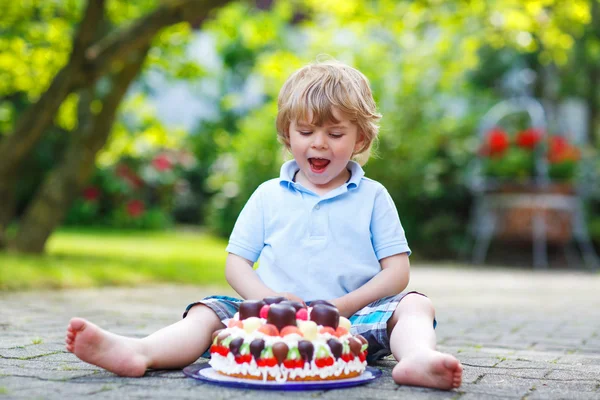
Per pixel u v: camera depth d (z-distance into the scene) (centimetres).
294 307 192
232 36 779
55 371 207
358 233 227
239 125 1140
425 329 202
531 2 676
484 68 1209
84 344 193
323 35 1024
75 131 646
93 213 1161
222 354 194
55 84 580
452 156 995
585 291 598
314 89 219
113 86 642
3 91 741
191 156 1233
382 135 973
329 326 192
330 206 228
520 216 890
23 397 173
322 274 222
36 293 443
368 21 719
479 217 940
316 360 186
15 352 240
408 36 1033
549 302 504
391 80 1027
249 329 190
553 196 886
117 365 196
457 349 284
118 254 695
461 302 494
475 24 883
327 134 221
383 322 213
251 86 1402
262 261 230
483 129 968
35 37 660
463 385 200
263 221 233
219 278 594
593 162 1088
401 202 984
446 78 1045
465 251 952
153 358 202
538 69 1191
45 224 621
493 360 253
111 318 347
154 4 695
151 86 1273
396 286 225
